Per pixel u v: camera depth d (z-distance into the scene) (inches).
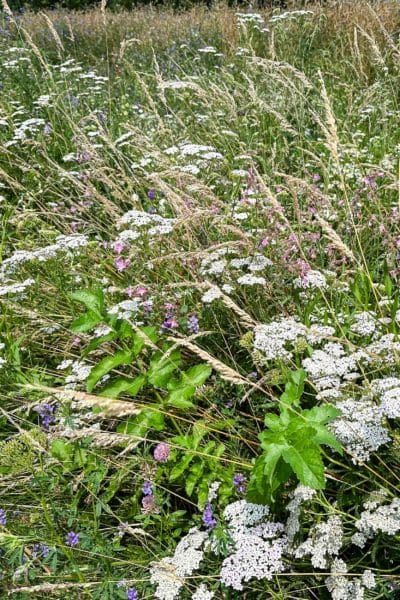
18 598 85.0
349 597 77.0
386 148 175.9
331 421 86.7
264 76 210.8
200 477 96.7
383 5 304.7
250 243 113.4
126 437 90.3
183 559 82.5
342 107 215.2
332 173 155.7
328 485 92.0
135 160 183.5
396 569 82.8
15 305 121.7
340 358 94.0
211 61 312.7
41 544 88.3
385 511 78.2
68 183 181.2
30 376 118.2
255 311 121.1
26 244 151.6
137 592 82.7
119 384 103.3
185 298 122.8
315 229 139.2
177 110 231.6
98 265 140.9
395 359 94.5
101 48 415.5
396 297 102.5
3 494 99.7
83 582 83.5
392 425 95.0
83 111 228.4
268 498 80.9
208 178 153.5
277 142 187.3
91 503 101.3
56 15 516.1
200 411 110.8
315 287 119.0
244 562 79.7
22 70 257.1
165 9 532.7
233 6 477.7
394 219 128.6
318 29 292.7
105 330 106.3
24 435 89.7
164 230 120.0
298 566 84.5
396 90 223.0
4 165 194.2
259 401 108.8
